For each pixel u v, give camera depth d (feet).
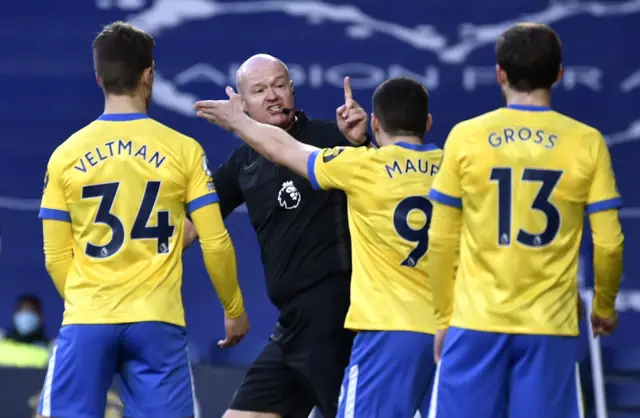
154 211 55.83
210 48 130.41
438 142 126.52
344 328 64.13
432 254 53.16
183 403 55.98
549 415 51.42
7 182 130.41
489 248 51.83
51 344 108.68
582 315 56.49
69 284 56.39
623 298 117.39
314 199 64.49
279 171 65.10
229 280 58.54
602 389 96.89
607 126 124.06
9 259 128.16
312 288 64.44
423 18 127.44
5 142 131.34
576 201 51.98
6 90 132.05
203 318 123.03
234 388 93.50
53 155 56.70
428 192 56.54
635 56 124.26
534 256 51.47
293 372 65.82
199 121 130.11
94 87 131.75
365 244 58.54
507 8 126.11
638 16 124.36
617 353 106.52
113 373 56.34
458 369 52.13
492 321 51.47
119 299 55.26
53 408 55.47
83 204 55.83
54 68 132.16
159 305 55.52
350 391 58.23
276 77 65.72
